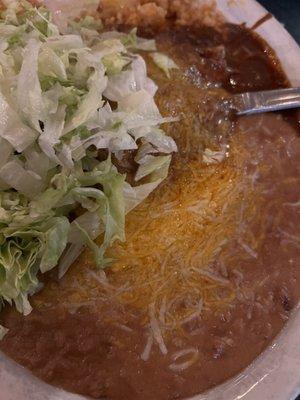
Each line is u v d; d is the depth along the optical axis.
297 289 0.18
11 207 0.17
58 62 0.18
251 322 0.17
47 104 0.17
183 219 0.19
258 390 0.16
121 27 0.24
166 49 0.23
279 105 0.22
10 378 0.16
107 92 0.19
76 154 0.18
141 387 0.16
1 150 0.17
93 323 0.17
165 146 0.20
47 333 0.17
